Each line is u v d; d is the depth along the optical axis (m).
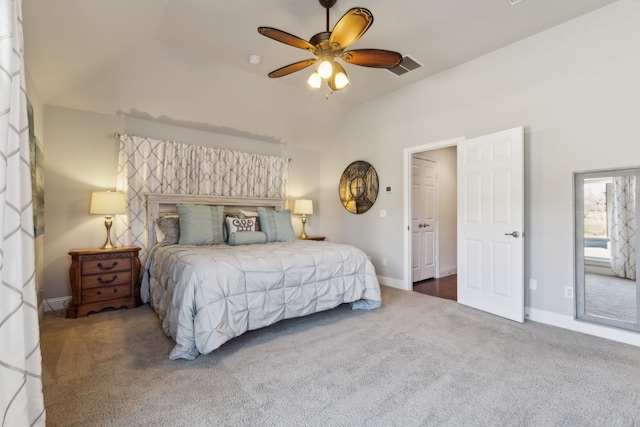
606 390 1.76
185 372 1.93
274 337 2.49
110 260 3.12
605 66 2.54
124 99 3.40
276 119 4.48
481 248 3.22
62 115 3.26
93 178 3.43
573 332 2.64
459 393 1.73
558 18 2.66
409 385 1.80
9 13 0.97
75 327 2.66
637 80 2.40
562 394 1.72
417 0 2.37
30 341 1.14
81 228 3.35
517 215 2.89
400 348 2.30
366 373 1.94
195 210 3.52
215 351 2.23
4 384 0.98
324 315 3.04
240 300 2.30
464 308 3.28
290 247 3.15
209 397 1.67
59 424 1.43
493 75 3.21
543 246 2.89
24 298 1.12
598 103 2.58
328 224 5.36
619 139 2.48
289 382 1.83
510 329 2.69
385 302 3.51
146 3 2.27
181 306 2.14
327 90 4.12
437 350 2.27
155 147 3.78
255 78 3.68
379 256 4.48
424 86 3.85
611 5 2.50
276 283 2.51
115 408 1.56
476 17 2.61
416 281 4.70
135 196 3.62
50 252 3.17
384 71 3.61
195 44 2.96
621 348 2.32
